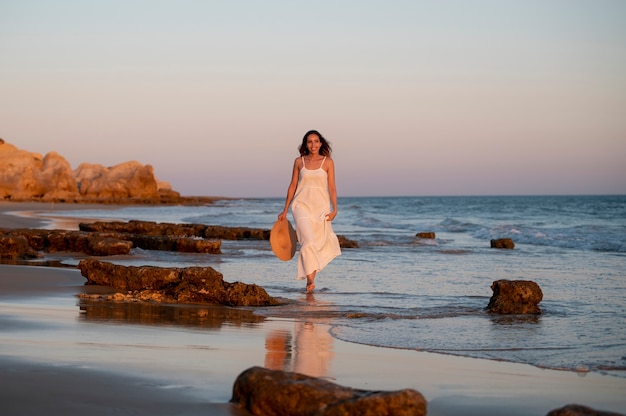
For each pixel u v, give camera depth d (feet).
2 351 17.16
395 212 192.44
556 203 268.62
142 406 12.99
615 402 14.11
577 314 25.89
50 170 281.13
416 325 23.36
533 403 13.94
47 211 152.05
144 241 55.31
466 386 15.28
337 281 36.55
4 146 277.64
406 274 40.06
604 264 47.06
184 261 46.55
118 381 14.66
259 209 209.26
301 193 33.35
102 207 198.08
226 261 47.06
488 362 17.85
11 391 13.56
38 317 23.03
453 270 42.47
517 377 16.21
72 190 276.82
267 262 46.55
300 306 27.61
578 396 14.53
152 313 25.02
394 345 19.93
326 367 16.93
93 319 22.98
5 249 46.26
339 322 23.86
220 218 128.26
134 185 295.28
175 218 126.52
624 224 119.24
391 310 26.55
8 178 261.24
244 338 20.57
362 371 16.58
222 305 27.78
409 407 12.05
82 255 49.11
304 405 12.42
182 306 27.14
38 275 35.32
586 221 132.46
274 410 12.61
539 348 19.69
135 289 30.58
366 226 110.22
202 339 20.15
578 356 18.65
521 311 26.04
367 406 11.96
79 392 13.69
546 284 35.70
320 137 33.68
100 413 12.46
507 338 21.13
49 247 51.31
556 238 72.49
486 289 33.32
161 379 15.01
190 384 14.67
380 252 56.75
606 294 31.76
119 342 19.06
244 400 13.15
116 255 49.03
